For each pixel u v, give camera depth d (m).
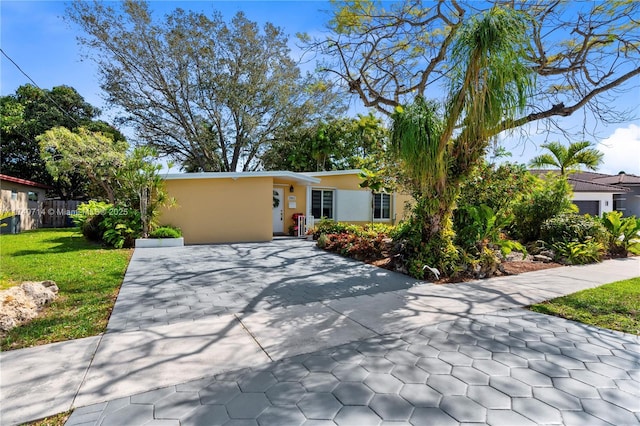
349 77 9.29
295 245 11.47
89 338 3.61
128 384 2.69
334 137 23.34
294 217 14.95
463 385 2.68
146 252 9.70
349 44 8.92
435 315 4.39
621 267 7.96
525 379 2.77
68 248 10.22
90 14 16.89
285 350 3.34
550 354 3.24
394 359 3.14
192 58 19.66
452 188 6.68
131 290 5.59
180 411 2.35
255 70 20.59
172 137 21.08
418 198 7.52
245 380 2.77
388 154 7.20
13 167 21.73
